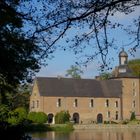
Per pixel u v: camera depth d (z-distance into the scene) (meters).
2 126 21.00
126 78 123.38
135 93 123.50
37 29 14.82
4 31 18.36
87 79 120.69
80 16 13.60
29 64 20.22
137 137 67.25
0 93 24.59
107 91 120.06
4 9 15.84
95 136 69.44
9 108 23.39
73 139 60.41
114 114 119.38
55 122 104.12
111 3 13.00
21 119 24.55
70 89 115.56
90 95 116.75
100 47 14.08
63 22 13.98
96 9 13.27
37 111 109.56
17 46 18.66
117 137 67.44
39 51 18.55
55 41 14.74
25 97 87.50
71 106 114.00
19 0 15.52
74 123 103.44
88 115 115.94
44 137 61.00
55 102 111.94
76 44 14.34
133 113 120.44
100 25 13.85
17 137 20.84
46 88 112.25
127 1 13.13
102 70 14.38
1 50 19.05
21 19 15.98
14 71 20.91
